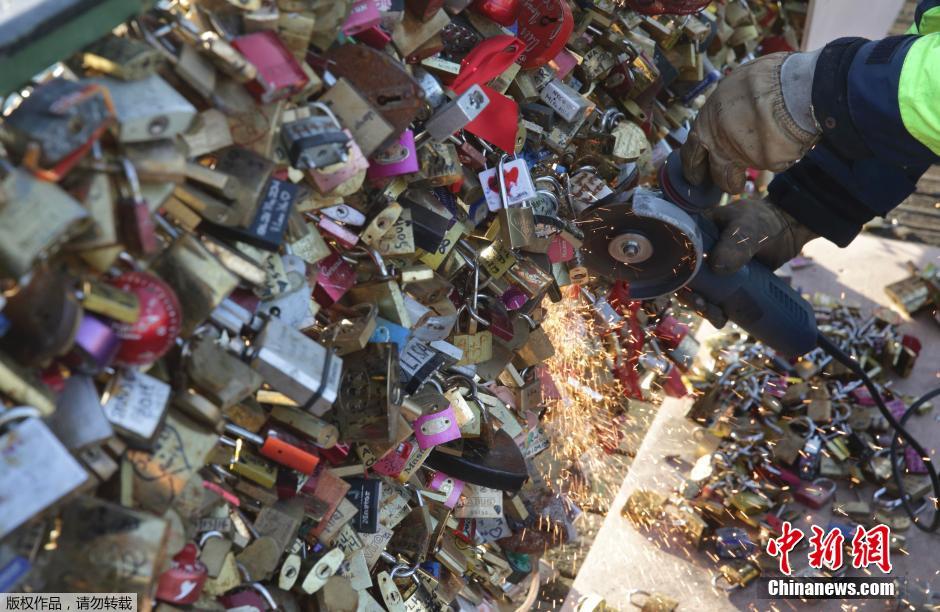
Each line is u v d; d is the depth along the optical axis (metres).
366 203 2.35
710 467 3.73
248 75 1.81
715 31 4.21
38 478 1.41
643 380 3.86
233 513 2.01
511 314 2.93
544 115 3.00
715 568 3.49
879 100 2.61
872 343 4.26
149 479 1.70
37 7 1.53
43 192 1.42
